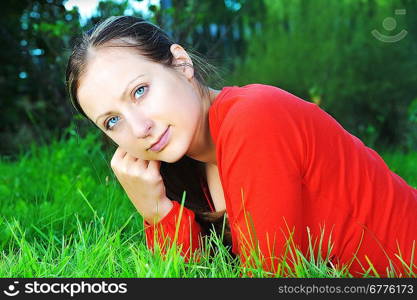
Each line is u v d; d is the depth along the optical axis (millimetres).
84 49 2395
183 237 2740
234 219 2381
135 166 2729
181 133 2365
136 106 2332
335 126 2424
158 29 2492
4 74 8000
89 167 5008
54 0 6410
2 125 8109
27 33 7379
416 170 5840
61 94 7211
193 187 2900
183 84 2410
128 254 2721
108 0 5375
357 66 9930
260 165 2250
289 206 2266
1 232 3197
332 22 10469
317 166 2320
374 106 9719
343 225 2393
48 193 4332
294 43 10328
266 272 2252
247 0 10750
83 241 2547
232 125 2291
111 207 3488
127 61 2346
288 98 2365
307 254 2418
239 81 9969
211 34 8445
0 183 4723
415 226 2451
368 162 2441
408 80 9836
